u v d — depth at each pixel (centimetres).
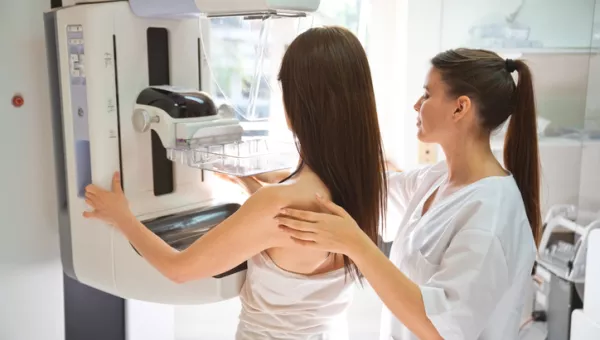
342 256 108
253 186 132
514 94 112
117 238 121
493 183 106
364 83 99
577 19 193
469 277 98
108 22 113
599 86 183
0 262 131
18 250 134
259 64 127
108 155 116
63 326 143
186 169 129
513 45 201
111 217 114
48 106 135
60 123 125
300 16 108
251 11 102
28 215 134
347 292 111
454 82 107
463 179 112
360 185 101
